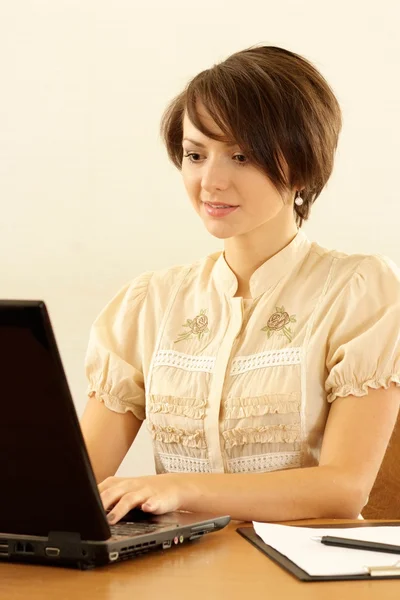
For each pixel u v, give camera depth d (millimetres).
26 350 1232
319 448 2115
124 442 2299
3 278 3553
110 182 3479
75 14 3459
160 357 2252
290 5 3369
